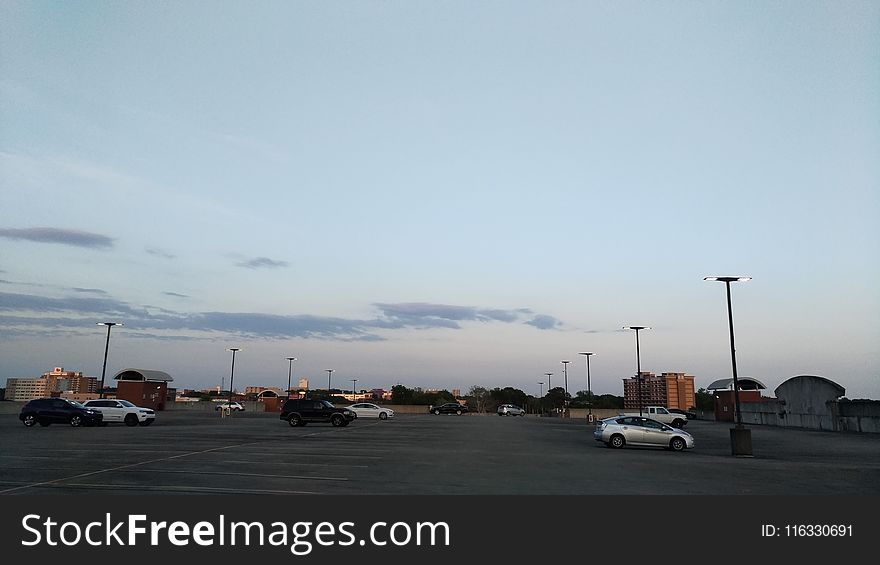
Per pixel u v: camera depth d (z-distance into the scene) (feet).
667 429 101.86
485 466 66.74
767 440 125.08
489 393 496.64
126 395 214.48
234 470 59.11
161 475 55.06
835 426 159.22
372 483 51.98
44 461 64.85
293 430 130.62
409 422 194.08
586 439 123.13
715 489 52.13
